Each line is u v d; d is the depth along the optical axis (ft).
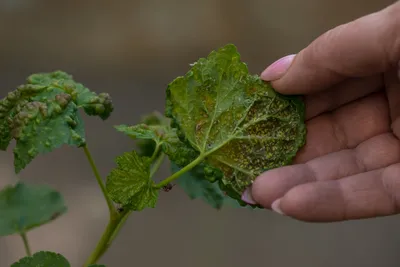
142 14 2.63
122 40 2.57
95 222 1.82
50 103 1.12
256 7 2.75
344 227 2.00
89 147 2.01
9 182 1.85
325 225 2.00
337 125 1.23
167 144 1.15
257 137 1.15
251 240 1.91
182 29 2.67
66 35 2.51
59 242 1.76
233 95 1.15
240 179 1.14
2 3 2.48
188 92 1.13
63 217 1.80
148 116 1.30
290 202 1.09
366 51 1.11
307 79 1.15
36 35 2.47
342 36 1.12
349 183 1.12
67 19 2.54
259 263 1.86
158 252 1.82
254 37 2.73
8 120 1.14
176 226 1.90
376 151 1.19
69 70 2.41
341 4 2.81
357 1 2.79
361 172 1.17
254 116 1.15
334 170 1.17
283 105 1.17
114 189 1.10
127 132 1.14
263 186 1.12
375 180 1.13
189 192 1.24
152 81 2.48
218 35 2.70
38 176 1.89
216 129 1.14
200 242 1.87
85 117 2.10
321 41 1.13
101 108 1.16
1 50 2.39
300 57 1.15
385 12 1.11
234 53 1.13
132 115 2.25
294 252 1.90
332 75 1.16
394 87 1.21
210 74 1.14
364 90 1.23
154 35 2.62
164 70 2.54
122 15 2.61
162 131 1.17
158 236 1.86
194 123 1.14
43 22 2.51
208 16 2.70
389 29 1.09
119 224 1.16
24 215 1.23
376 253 1.93
